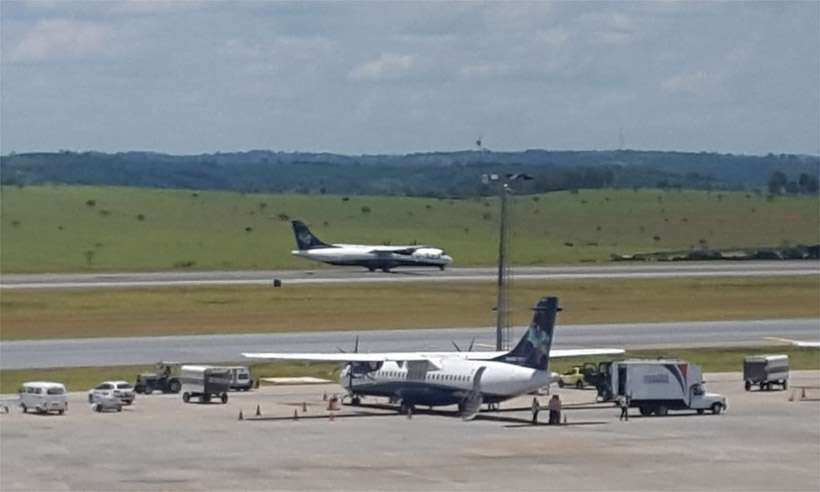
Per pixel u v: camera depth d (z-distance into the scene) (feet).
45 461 577.43
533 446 622.54
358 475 544.21
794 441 643.04
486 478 538.06
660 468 563.07
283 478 536.83
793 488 518.78
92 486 519.60
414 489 514.68
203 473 548.31
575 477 540.93
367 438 647.97
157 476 540.93
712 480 535.19
